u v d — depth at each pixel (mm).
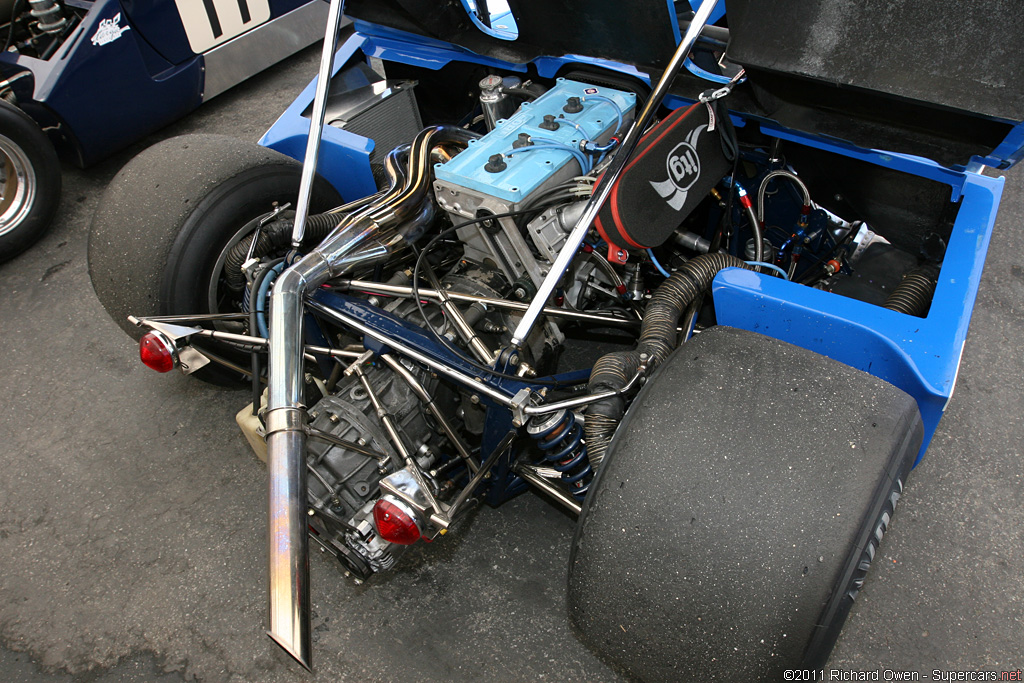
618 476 1423
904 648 1979
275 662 2004
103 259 2244
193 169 2264
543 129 2164
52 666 2033
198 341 2314
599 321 2219
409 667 1960
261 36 4691
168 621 2123
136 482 2537
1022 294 3135
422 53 2773
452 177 1992
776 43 1816
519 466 1996
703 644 1342
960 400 2682
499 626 2049
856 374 1487
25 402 2869
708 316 2393
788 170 2311
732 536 1312
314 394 2330
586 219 1759
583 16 2215
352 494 1848
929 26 1581
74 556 2311
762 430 1401
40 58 3838
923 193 2229
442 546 2254
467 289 2104
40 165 3590
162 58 4121
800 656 1315
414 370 2006
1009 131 1700
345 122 2730
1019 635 2002
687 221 2604
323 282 1916
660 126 1960
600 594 1409
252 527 2371
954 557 2195
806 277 2432
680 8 2490
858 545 1310
